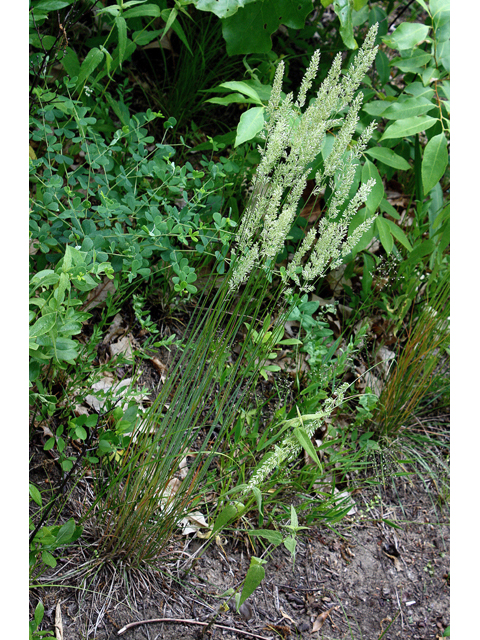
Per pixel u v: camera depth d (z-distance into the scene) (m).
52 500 1.41
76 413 1.64
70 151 1.80
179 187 1.76
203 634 1.48
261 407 1.79
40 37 1.69
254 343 1.59
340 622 1.68
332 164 1.30
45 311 1.14
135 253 1.56
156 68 2.51
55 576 1.43
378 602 1.79
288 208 1.26
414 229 2.32
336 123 1.31
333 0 1.81
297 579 1.74
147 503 1.42
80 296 1.78
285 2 1.87
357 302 2.27
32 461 1.57
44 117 1.61
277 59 2.13
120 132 1.71
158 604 1.51
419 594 1.85
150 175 1.69
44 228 1.50
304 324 1.85
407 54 2.17
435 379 2.30
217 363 1.46
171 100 2.35
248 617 1.58
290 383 2.00
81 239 1.53
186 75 2.28
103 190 1.68
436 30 2.01
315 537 1.87
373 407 1.90
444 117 1.98
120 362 1.60
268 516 1.75
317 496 1.92
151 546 1.51
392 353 2.31
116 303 1.68
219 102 1.73
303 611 1.67
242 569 1.68
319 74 2.39
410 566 1.91
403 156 2.32
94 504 1.46
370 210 1.82
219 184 1.93
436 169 1.78
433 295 2.19
